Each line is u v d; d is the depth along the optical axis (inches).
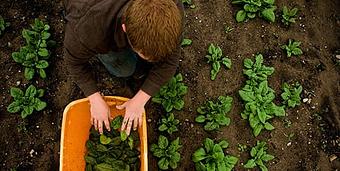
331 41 129.5
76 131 102.6
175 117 116.6
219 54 120.8
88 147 105.1
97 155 104.6
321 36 129.2
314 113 121.6
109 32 72.6
